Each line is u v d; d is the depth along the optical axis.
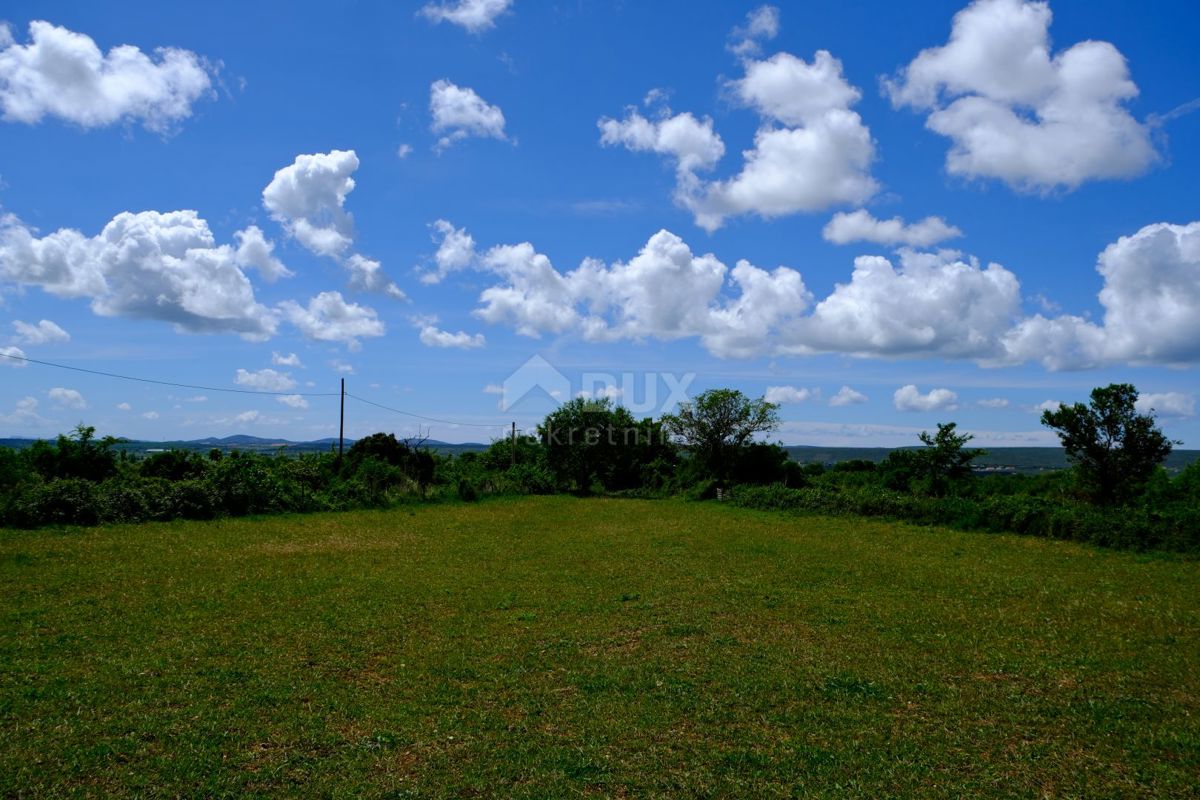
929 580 15.32
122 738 6.49
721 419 45.16
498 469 52.84
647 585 14.45
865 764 6.29
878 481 39.22
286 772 5.98
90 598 12.19
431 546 19.91
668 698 7.87
